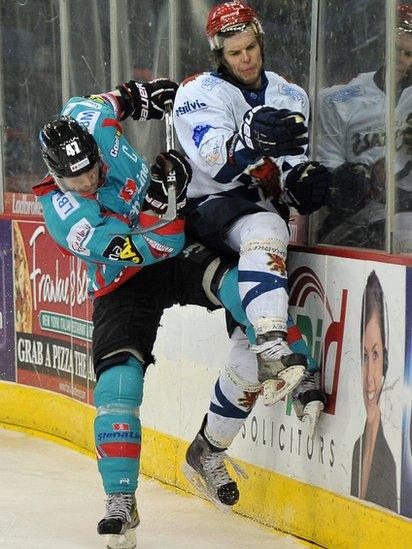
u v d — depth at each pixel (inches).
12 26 619.5
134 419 395.9
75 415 578.6
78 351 573.0
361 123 402.3
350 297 388.2
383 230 393.7
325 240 421.7
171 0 496.1
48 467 536.7
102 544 407.2
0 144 636.1
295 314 422.0
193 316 479.2
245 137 372.2
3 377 637.9
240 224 396.5
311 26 422.9
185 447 487.8
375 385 374.0
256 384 416.2
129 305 408.2
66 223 389.4
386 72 388.2
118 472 390.0
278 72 444.8
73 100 414.9
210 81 403.5
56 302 592.1
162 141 511.8
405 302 359.9
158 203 388.5
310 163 403.2
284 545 409.7
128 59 533.6
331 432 396.5
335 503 394.6
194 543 411.2
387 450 367.9
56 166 379.2
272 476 430.6
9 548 398.9
